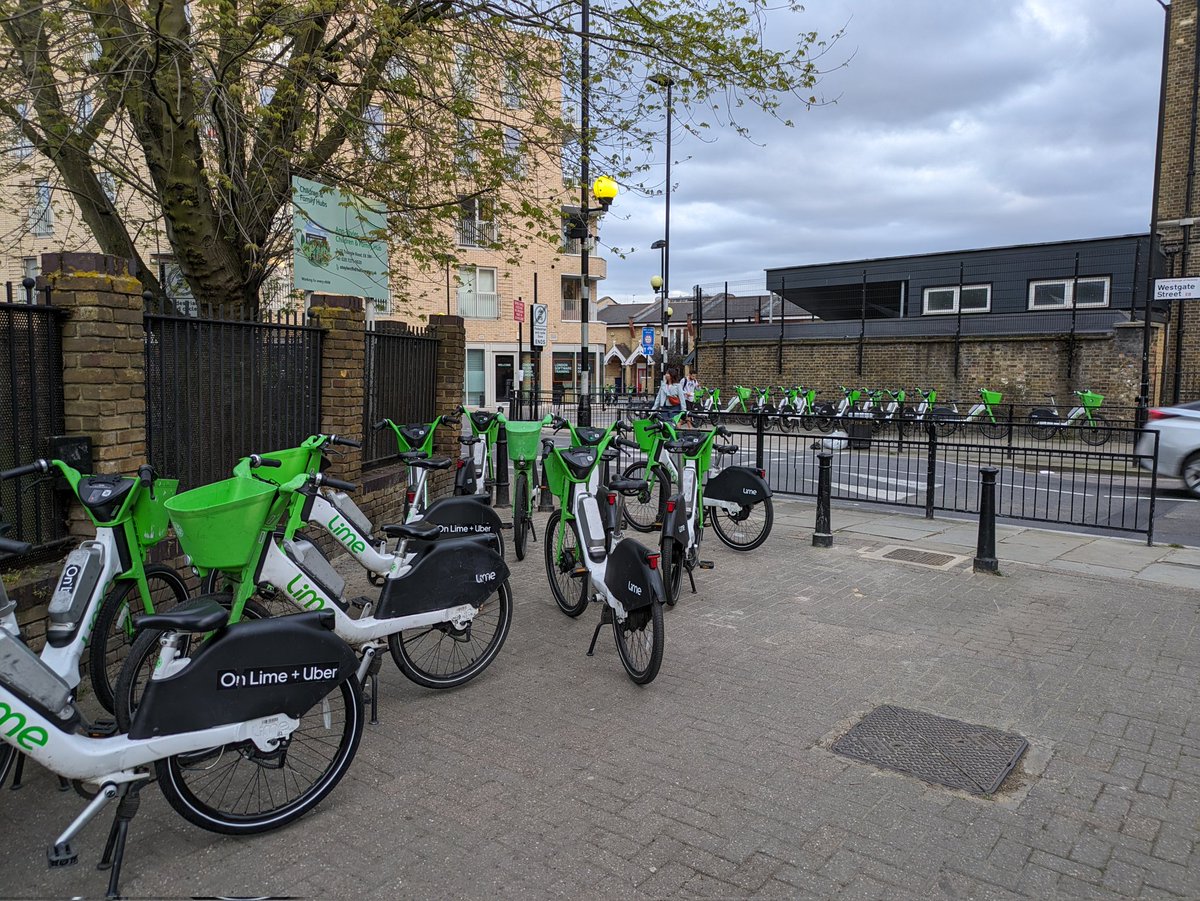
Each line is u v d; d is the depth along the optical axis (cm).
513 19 748
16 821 320
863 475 1348
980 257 2395
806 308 2894
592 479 573
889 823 322
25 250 1491
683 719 417
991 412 1972
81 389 447
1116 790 349
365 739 393
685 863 294
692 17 757
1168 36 1850
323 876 286
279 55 700
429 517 574
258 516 346
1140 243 2073
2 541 277
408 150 805
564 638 546
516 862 294
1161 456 1182
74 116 680
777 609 609
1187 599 636
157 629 302
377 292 872
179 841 307
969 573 715
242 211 748
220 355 593
